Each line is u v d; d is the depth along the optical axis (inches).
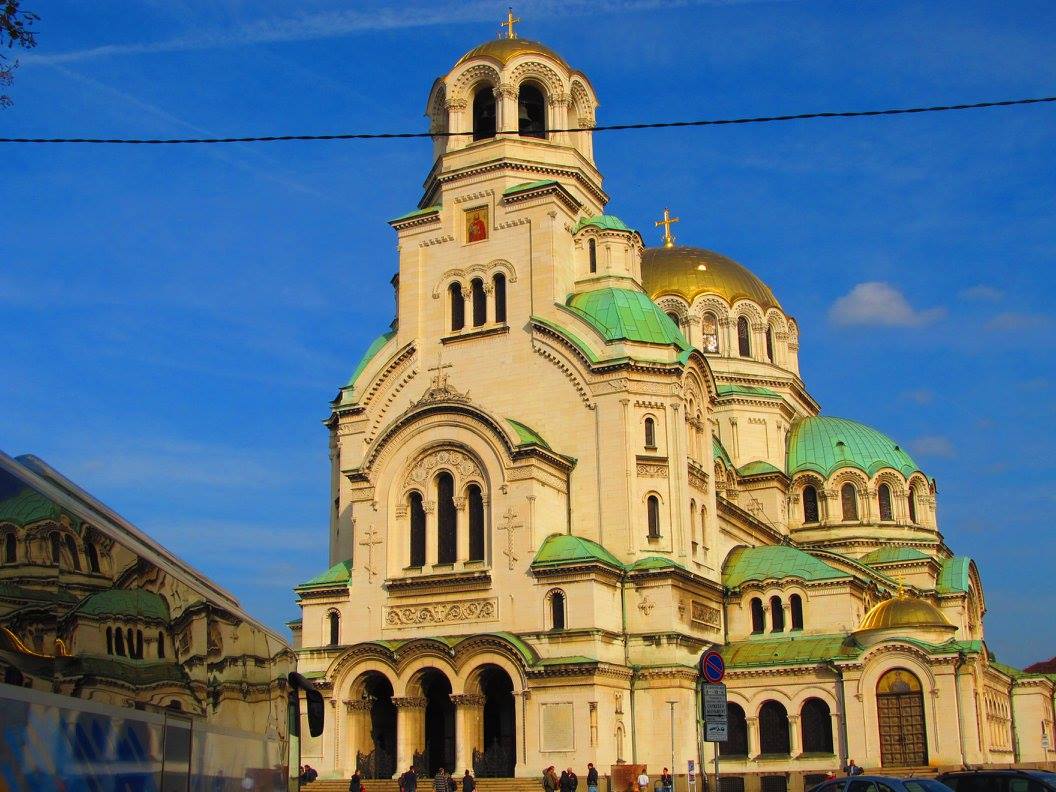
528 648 2650.1
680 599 2832.2
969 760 2704.2
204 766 1011.9
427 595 2837.1
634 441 2906.0
